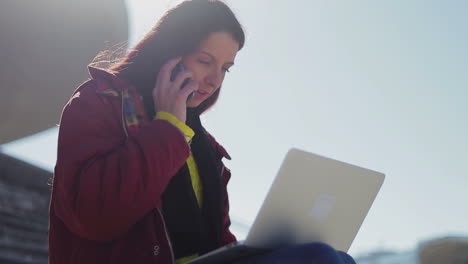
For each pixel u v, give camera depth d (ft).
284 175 4.64
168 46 6.02
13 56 24.84
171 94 5.43
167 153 4.85
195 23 6.03
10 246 25.02
